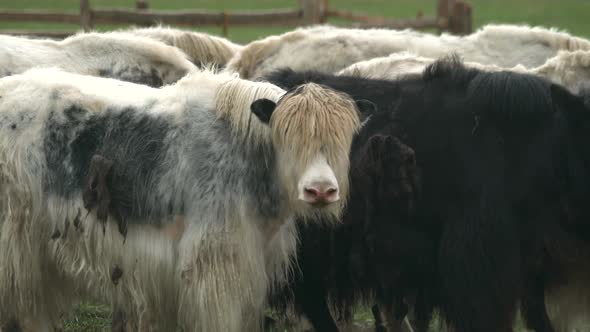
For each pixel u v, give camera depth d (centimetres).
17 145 970
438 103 1038
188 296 927
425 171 1018
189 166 935
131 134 961
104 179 936
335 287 1110
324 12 2789
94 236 955
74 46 1579
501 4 5775
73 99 984
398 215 1031
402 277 1049
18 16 2562
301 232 1072
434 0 5941
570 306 1140
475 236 984
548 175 1011
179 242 936
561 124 1039
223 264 920
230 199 927
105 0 5306
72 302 1041
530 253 1023
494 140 1002
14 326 1005
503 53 1795
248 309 952
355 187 1042
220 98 958
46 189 971
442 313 1042
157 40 1712
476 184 990
